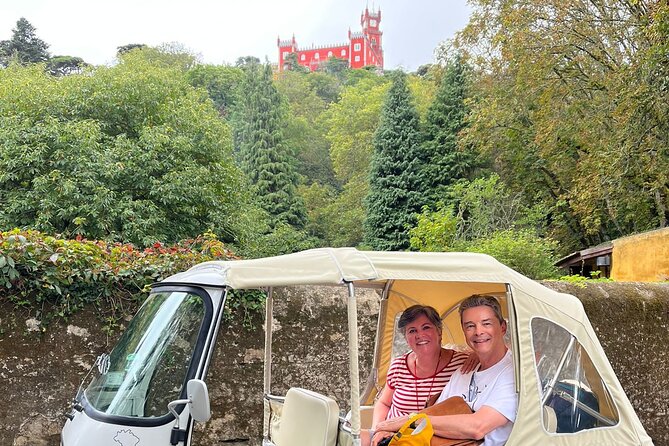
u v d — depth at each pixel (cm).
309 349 698
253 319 685
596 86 2334
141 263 655
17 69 3200
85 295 627
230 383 669
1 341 600
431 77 3856
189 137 2103
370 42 19500
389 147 3812
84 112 2078
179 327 396
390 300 540
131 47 8269
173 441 363
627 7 2219
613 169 1927
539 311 402
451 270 384
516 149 2936
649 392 782
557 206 2819
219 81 7269
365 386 555
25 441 599
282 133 5388
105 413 387
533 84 2448
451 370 470
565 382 407
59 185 1661
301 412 412
